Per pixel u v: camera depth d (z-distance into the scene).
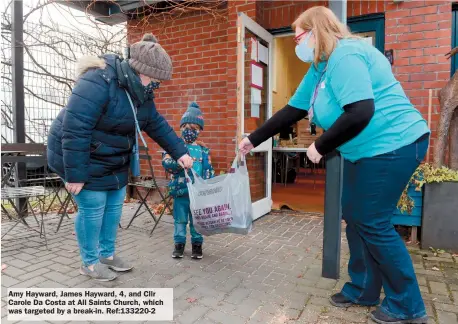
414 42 3.85
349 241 2.26
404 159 1.89
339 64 1.83
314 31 1.98
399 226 3.75
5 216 4.52
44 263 2.95
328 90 1.95
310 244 3.50
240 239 3.66
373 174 1.92
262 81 4.59
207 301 2.32
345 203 2.09
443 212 3.25
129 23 5.62
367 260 2.16
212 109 4.98
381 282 2.17
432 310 2.19
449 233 3.24
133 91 2.31
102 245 2.77
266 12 4.80
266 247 3.41
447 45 3.72
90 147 2.32
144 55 2.25
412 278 1.97
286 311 2.19
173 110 5.32
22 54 4.72
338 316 2.13
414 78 3.87
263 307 2.24
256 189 4.57
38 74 5.50
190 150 3.01
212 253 3.24
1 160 3.66
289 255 3.19
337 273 2.66
